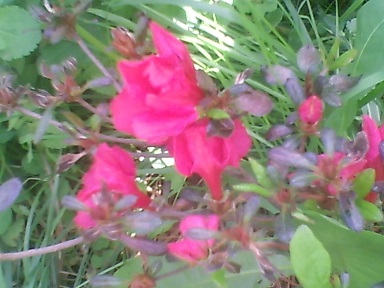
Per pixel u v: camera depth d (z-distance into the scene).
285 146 0.24
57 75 0.28
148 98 0.21
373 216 0.24
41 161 0.35
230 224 0.25
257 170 0.23
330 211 0.25
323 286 0.23
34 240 0.35
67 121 0.35
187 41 0.36
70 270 0.35
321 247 0.22
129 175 0.24
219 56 0.35
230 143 0.24
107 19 0.35
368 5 0.31
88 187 0.24
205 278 0.29
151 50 0.26
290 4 0.37
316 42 0.39
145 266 0.25
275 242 0.23
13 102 0.28
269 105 0.23
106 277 0.25
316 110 0.24
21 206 0.35
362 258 0.27
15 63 0.35
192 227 0.22
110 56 0.32
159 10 0.36
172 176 0.34
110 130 0.35
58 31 0.28
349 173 0.23
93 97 0.35
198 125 0.23
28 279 0.33
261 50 0.36
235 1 0.35
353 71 0.32
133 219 0.23
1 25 0.33
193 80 0.22
